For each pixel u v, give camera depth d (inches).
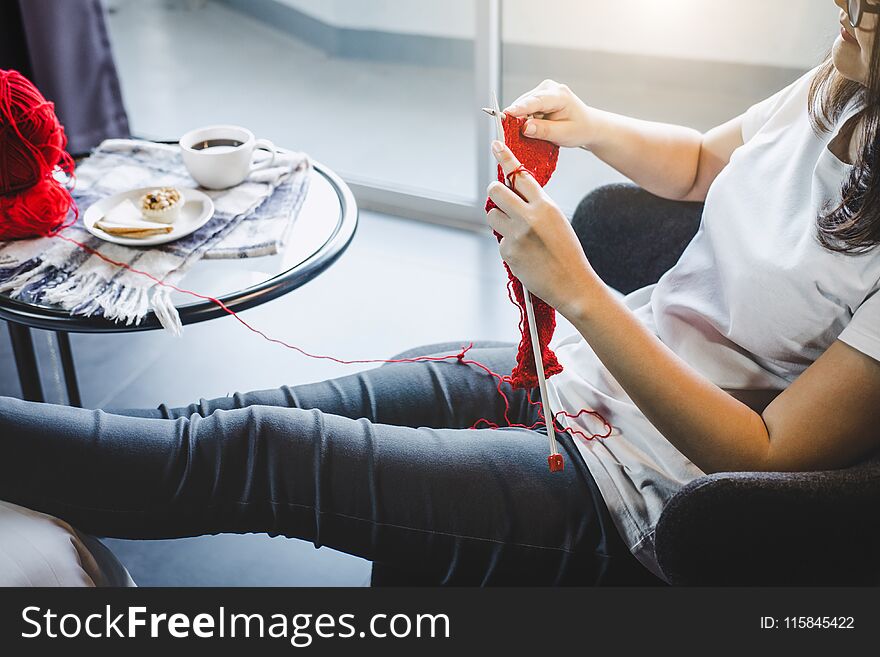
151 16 102.6
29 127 45.2
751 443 34.5
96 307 42.6
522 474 39.1
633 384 35.4
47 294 43.1
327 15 95.7
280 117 102.4
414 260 89.7
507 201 35.1
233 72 103.1
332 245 48.3
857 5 31.4
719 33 82.4
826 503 32.1
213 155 49.8
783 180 38.6
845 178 35.1
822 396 33.7
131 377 73.3
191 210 49.8
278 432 37.9
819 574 34.5
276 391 43.8
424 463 38.5
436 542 38.6
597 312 35.0
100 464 37.1
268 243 47.3
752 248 38.1
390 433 39.5
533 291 36.1
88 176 52.6
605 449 39.7
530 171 43.0
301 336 79.0
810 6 78.4
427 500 38.1
